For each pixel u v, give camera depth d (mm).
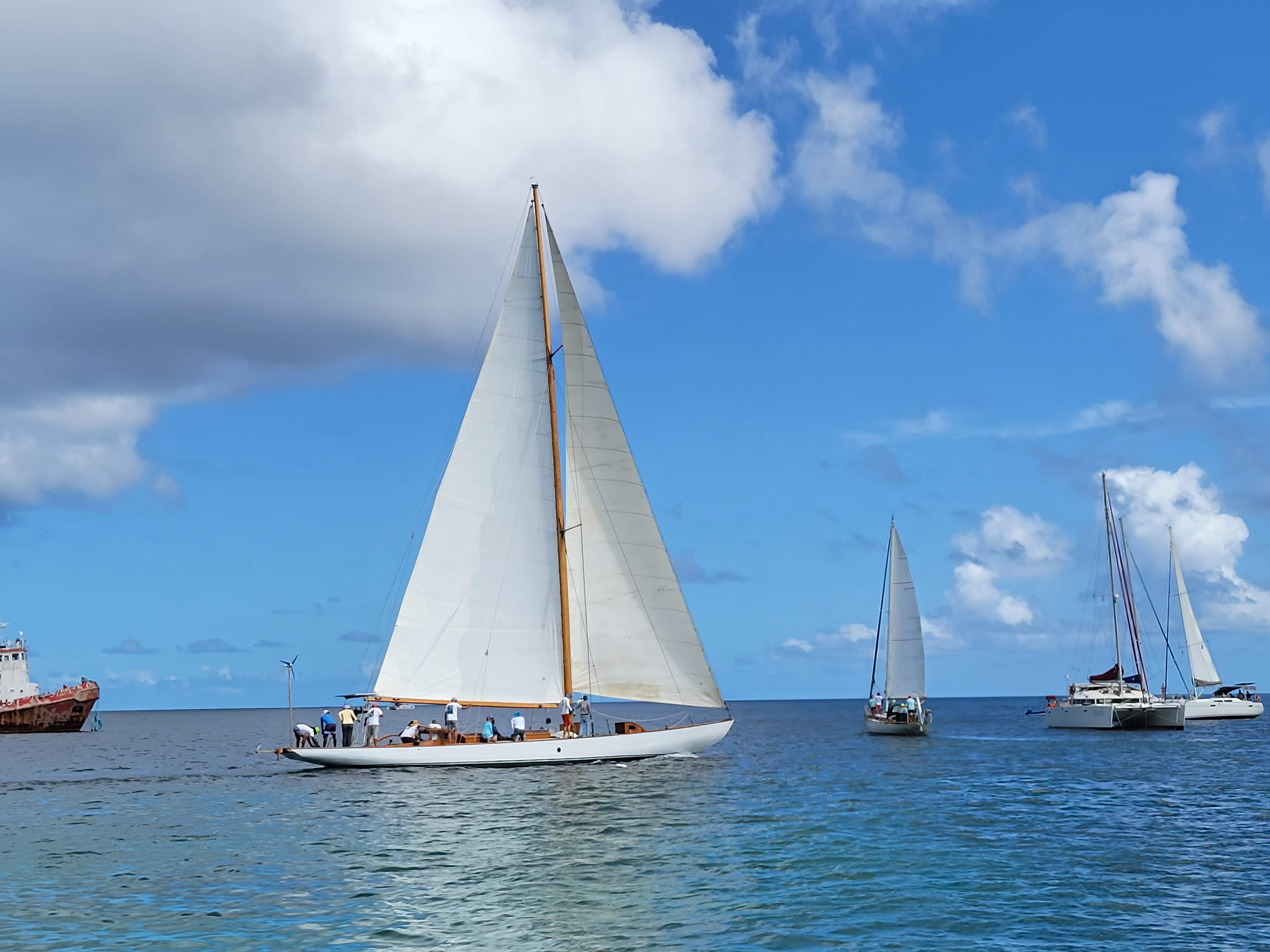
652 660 48812
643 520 48938
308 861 26344
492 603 49312
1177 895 22531
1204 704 108688
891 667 86438
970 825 32031
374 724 47969
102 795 43188
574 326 49812
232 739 114688
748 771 49875
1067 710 95750
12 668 125812
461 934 19422
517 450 50062
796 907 21359
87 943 19078
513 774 44969
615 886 23250
